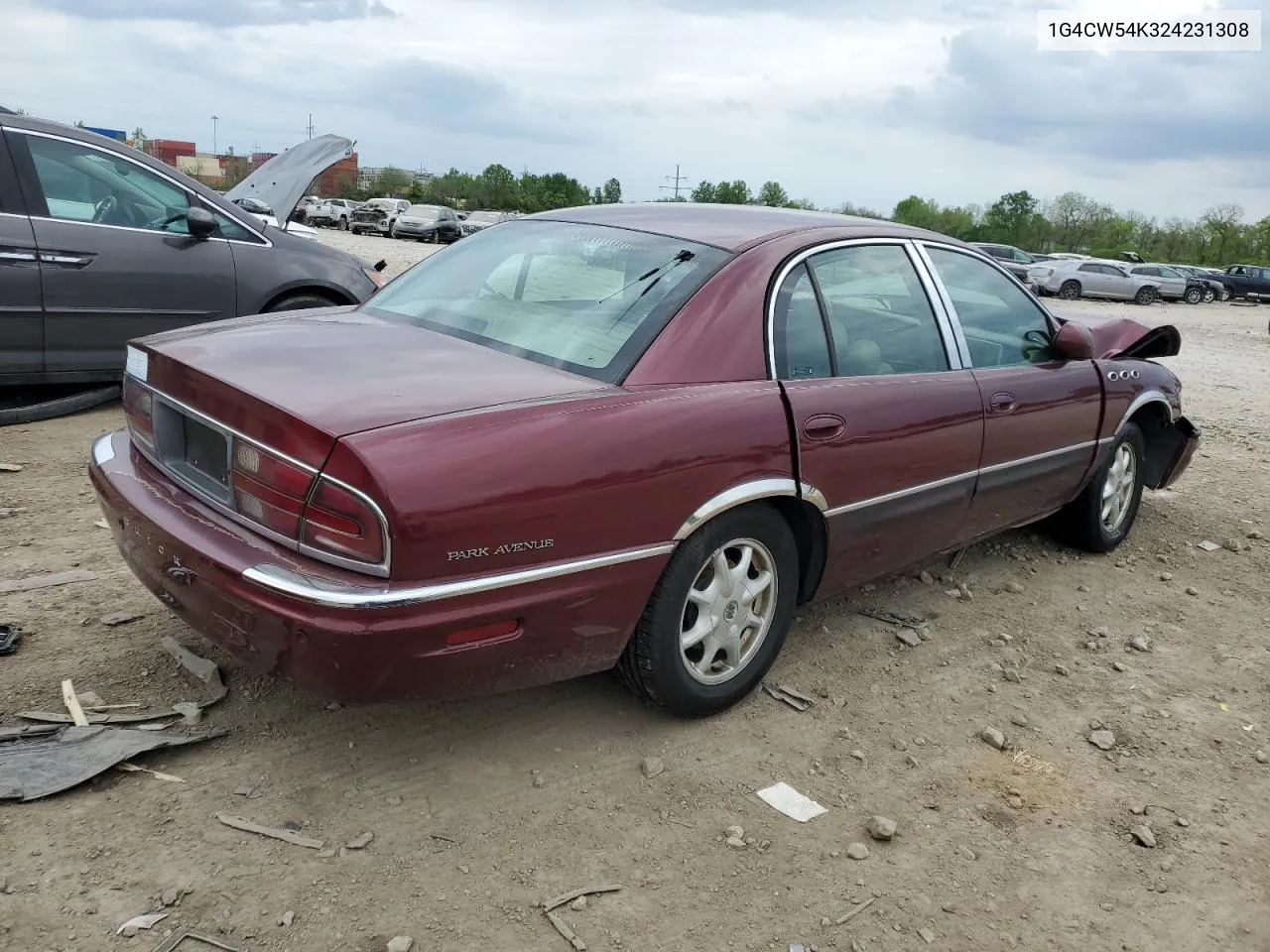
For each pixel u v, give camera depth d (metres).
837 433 3.20
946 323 3.88
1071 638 4.14
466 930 2.26
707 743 3.09
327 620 2.26
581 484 2.53
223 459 2.59
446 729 3.03
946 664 3.79
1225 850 2.82
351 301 6.75
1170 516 6.02
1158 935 2.47
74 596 3.64
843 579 3.52
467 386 2.64
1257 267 41.41
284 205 9.77
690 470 2.77
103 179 5.79
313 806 2.62
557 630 2.61
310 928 2.22
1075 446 4.52
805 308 3.30
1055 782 3.07
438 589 2.33
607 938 2.27
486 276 3.44
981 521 4.09
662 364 2.88
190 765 2.74
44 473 4.98
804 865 2.58
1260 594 4.83
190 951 2.12
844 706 3.40
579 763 2.92
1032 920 2.48
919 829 2.78
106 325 5.77
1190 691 3.76
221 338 2.99
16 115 5.51
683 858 2.56
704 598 3.01
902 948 2.34
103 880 2.29
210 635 2.57
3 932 2.12
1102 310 29.02
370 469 2.24
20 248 5.39
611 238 3.40
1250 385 13.20
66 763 2.63
